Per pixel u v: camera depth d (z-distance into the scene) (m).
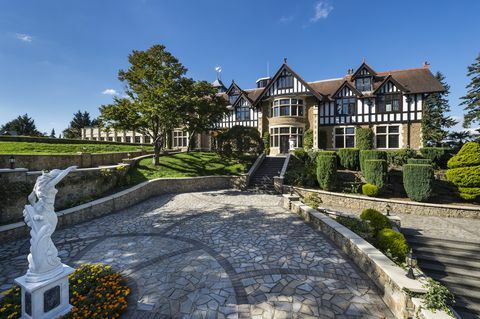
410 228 10.33
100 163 17.08
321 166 15.55
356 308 4.52
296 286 5.21
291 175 17.89
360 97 25.23
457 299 6.73
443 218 11.82
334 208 13.70
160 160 20.09
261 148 21.59
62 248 7.39
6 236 7.98
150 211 11.66
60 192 10.81
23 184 9.61
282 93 26.95
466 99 25.80
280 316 4.29
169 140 34.72
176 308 4.55
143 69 17.23
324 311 4.43
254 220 10.06
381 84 24.42
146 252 7.04
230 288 5.16
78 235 8.48
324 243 7.54
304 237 8.05
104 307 4.36
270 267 6.04
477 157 12.81
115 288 4.98
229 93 32.25
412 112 23.61
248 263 6.27
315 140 25.97
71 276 5.32
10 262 6.58
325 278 5.51
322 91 28.67
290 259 6.46
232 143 20.98
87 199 11.45
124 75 17.02
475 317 6.20
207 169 19.52
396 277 4.52
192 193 16.03
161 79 17.34
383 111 24.75
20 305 4.36
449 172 13.74
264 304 4.62
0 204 8.83
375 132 25.12
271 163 21.77
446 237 9.23
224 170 19.72
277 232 8.57
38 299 3.82
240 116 30.92
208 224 9.56
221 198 14.58
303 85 25.94
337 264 6.17
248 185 18.11
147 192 14.46
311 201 11.16
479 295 6.75
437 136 30.88
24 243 7.91
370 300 4.76
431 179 12.80
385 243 6.73
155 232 8.73
